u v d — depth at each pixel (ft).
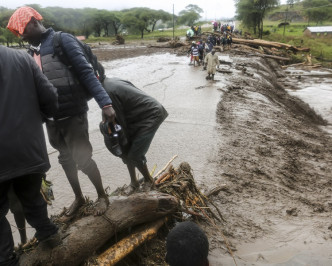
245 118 34.01
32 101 6.96
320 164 26.71
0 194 6.95
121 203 10.11
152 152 22.57
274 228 14.51
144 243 10.46
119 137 10.66
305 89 74.84
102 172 19.20
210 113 32.89
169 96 40.81
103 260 9.14
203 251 5.48
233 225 14.19
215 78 53.88
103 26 321.73
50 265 8.38
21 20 8.45
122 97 10.76
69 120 8.97
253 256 12.16
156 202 10.58
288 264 11.92
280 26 327.88
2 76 6.49
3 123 6.45
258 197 17.60
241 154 23.77
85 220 9.53
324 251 12.91
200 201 13.26
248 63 79.15
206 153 22.62
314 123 48.96
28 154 6.81
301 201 18.22
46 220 8.12
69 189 16.96
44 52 8.64
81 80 8.82
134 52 117.50
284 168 23.54
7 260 7.45
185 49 111.65
